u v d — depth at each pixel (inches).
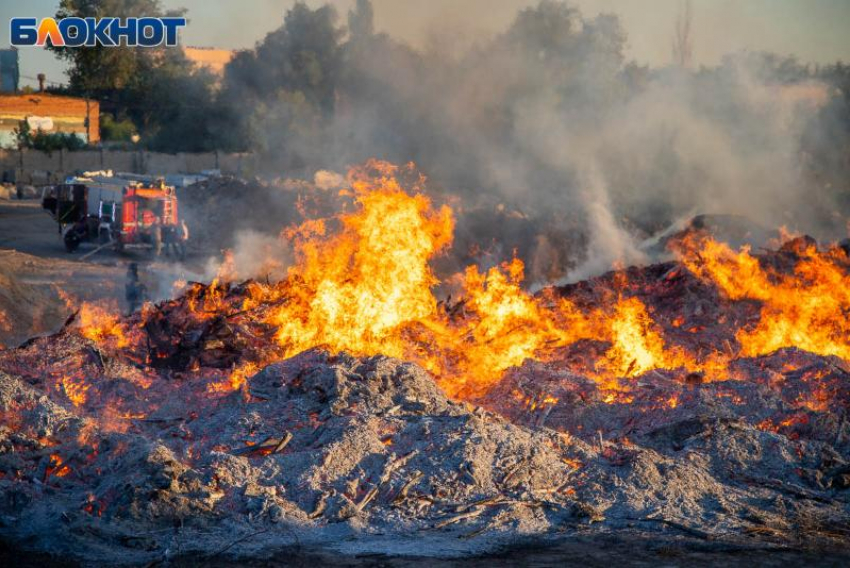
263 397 698.2
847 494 592.1
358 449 583.2
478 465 571.5
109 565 454.0
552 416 717.3
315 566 456.1
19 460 569.9
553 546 489.7
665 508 544.1
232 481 542.6
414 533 506.0
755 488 588.7
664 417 702.5
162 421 684.7
